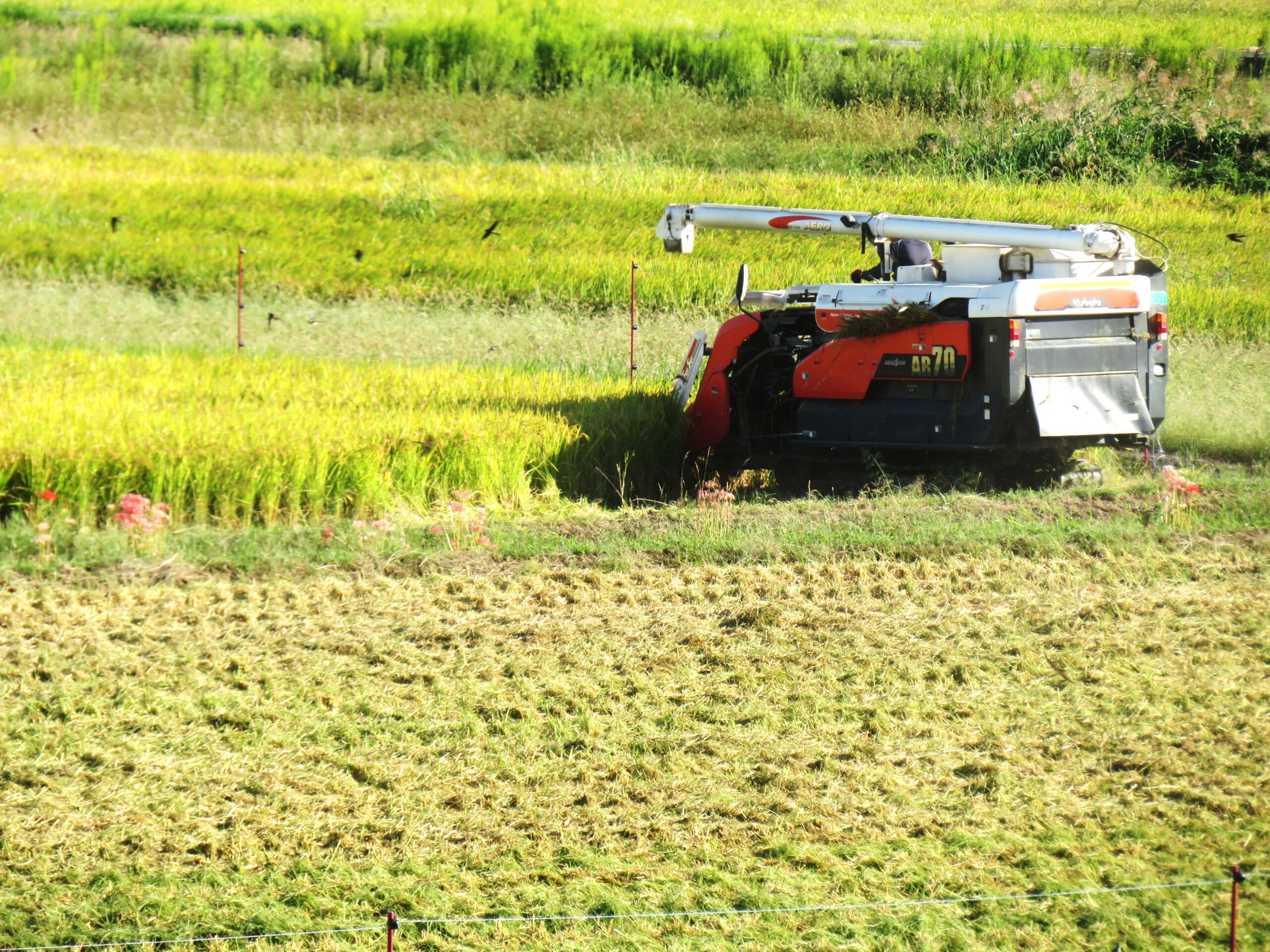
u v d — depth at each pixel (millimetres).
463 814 21656
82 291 76312
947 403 40750
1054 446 40000
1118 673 26891
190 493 37719
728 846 20625
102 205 95062
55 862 20125
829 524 37312
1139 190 102312
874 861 20031
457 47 149625
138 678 26953
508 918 18547
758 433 46750
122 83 145750
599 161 121188
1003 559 33969
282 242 87188
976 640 28922
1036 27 162375
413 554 34938
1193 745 23547
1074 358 39562
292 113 137625
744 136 128250
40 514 35656
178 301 77375
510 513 39938
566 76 147250
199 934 18297
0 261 80688
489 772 23094
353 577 33438
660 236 48500
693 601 31828
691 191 99938
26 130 129750
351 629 29922
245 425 40594
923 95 135625
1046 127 114625
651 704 25922
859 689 26359
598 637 29375
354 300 77562
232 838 20812
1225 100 119000
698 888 19359
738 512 38844
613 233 90625
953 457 42031
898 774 22875
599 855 20344
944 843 20516
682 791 22359
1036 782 22406
